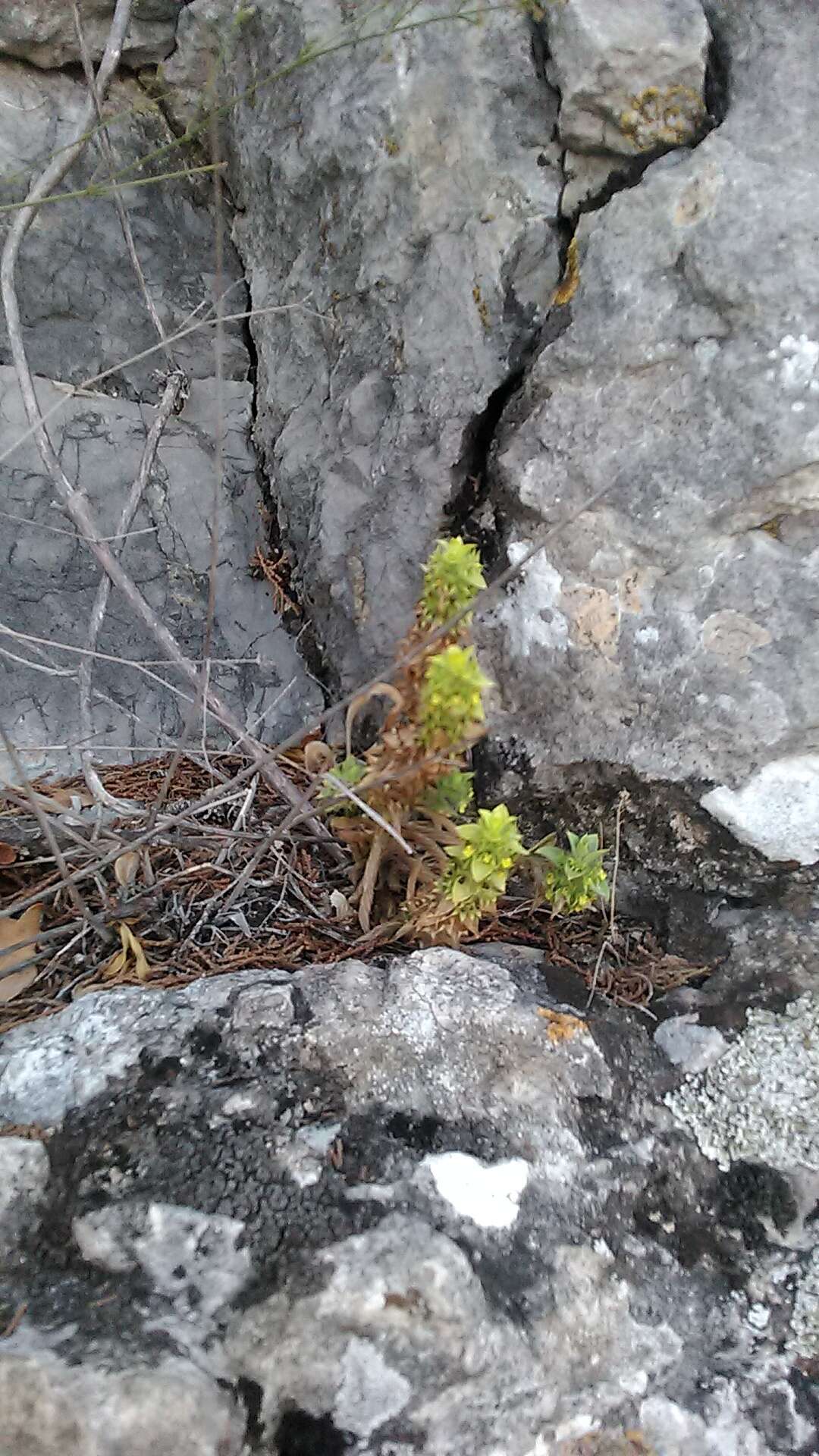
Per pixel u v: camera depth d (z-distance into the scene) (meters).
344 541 0.46
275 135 0.49
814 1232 0.34
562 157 0.42
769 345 0.36
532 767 0.42
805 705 0.38
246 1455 0.27
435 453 0.43
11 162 0.51
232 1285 0.29
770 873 0.40
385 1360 0.28
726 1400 0.31
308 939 0.40
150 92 0.54
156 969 0.38
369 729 0.46
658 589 0.39
